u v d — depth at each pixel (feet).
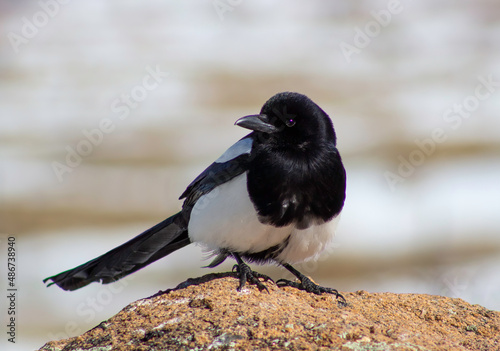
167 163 64.18
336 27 98.58
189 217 24.08
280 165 21.57
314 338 16.51
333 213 22.29
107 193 59.52
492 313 20.21
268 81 83.25
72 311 44.27
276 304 18.69
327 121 23.22
